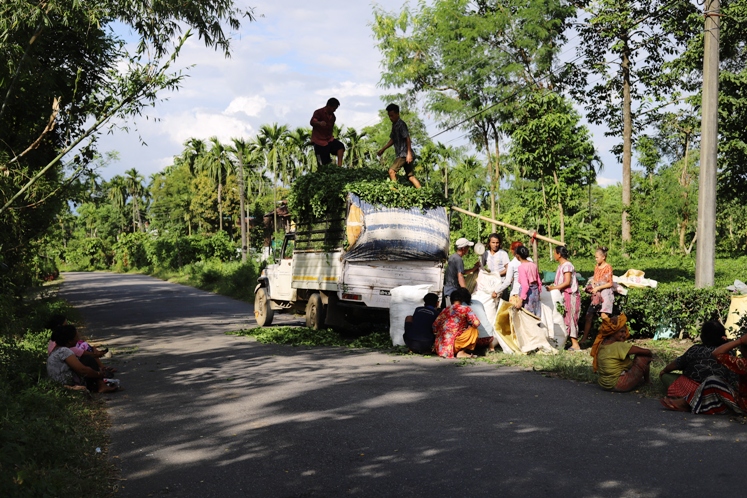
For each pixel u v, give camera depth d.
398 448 5.89
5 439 5.24
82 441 6.23
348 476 5.21
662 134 48.38
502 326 11.27
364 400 7.86
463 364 10.30
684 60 33.12
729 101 28.08
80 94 14.51
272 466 5.53
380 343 12.97
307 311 15.70
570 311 11.52
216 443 6.29
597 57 39.41
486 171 55.69
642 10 35.38
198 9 11.93
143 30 11.80
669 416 6.76
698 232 12.50
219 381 9.54
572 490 4.73
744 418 6.58
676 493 4.61
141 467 5.66
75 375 8.76
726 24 26.47
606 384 8.10
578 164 18.83
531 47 44.41
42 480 4.73
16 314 17.61
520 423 6.61
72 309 21.97
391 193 13.89
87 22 12.12
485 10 47.41
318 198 14.33
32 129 14.71
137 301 29.48
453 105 47.47
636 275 13.38
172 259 63.38
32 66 11.93
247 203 83.94
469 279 13.05
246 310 24.12
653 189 52.53
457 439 6.10
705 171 12.39
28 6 10.49
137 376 10.30
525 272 11.22
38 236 18.52
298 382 9.17
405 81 50.28
